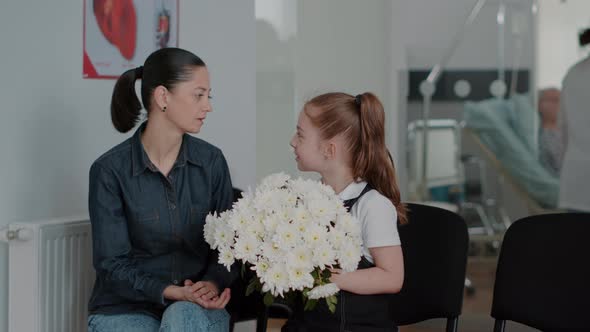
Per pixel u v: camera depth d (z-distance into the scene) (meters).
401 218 2.09
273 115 3.63
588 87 4.11
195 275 2.25
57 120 2.92
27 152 2.84
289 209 1.81
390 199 2.07
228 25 3.28
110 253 2.16
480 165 4.64
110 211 2.18
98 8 2.99
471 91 4.54
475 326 2.51
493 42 4.50
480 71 4.53
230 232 1.87
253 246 1.80
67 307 2.66
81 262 2.71
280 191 1.87
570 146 4.28
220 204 2.29
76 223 2.67
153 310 2.19
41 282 2.54
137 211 2.19
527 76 4.55
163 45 3.14
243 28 3.31
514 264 2.07
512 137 4.61
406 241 2.25
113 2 3.02
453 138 4.60
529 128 4.59
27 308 2.54
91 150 3.02
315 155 2.08
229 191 2.31
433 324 2.41
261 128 3.57
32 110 2.85
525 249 2.06
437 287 2.14
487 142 4.61
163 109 2.14
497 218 4.70
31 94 2.85
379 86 4.28
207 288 2.10
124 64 3.07
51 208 2.92
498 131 4.60
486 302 4.31
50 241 2.58
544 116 4.56
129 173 2.19
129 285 2.12
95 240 2.18
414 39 4.38
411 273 2.23
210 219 1.97
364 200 2.02
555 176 4.57
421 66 4.43
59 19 2.91
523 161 4.62
